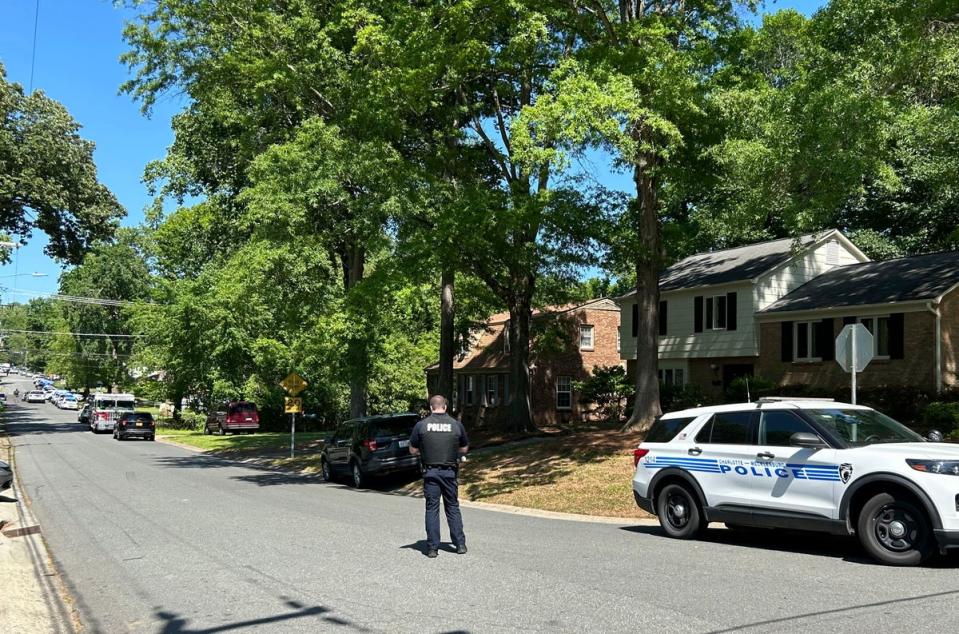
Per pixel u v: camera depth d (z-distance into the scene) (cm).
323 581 813
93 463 2814
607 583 761
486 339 4609
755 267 2995
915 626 584
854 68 1494
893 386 2141
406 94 1820
